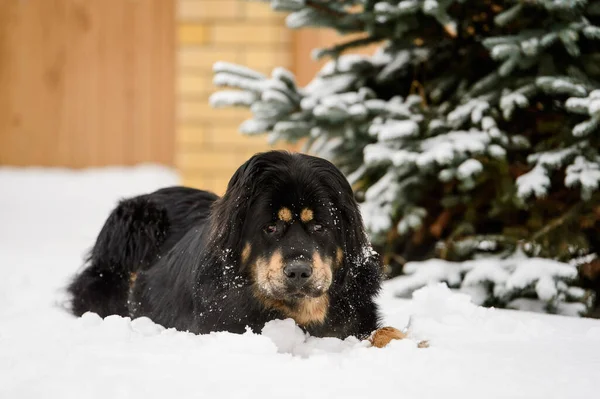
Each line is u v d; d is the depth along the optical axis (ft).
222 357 12.58
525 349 13.43
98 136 52.85
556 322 16.37
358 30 22.56
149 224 18.76
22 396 10.69
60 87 52.31
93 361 12.33
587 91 19.45
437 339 14.30
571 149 19.80
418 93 23.84
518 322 15.03
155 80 52.80
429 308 16.37
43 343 13.58
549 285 18.35
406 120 21.44
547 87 19.27
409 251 23.29
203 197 19.67
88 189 47.83
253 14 35.55
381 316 16.47
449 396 10.74
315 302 15.15
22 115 52.26
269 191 14.74
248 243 14.87
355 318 15.72
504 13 19.74
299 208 14.69
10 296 20.79
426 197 23.12
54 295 20.89
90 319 15.26
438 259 21.57
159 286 17.30
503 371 11.91
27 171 52.21
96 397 10.66
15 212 41.32
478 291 19.60
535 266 18.89
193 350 13.03
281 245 14.47
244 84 23.06
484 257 20.81
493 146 20.06
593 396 10.75
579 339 14.30
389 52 22.85
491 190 21.97
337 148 23.80
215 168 35.76
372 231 21.72
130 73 52.70
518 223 21.80
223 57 35.58
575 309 18.79
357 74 23.85
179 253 17.02
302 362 12.35
